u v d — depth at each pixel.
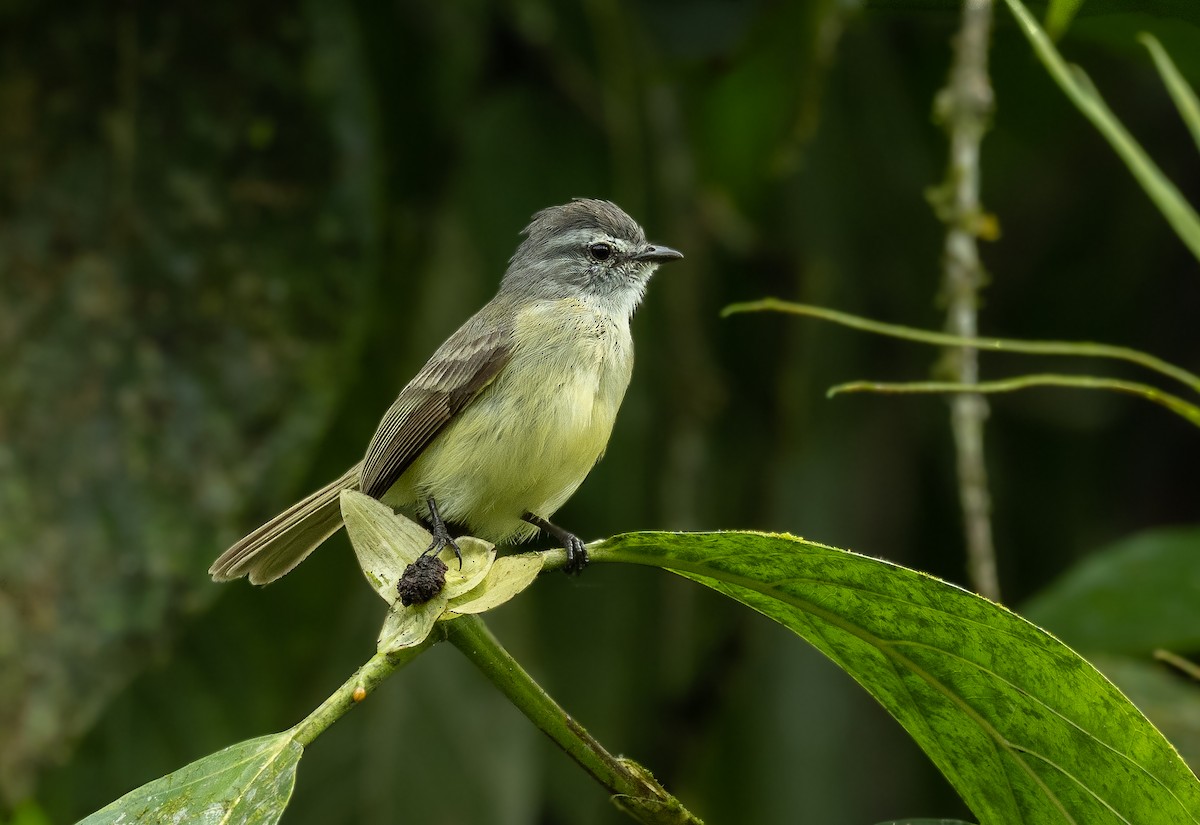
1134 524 12.11
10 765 9.33
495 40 11.82
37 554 9.66
